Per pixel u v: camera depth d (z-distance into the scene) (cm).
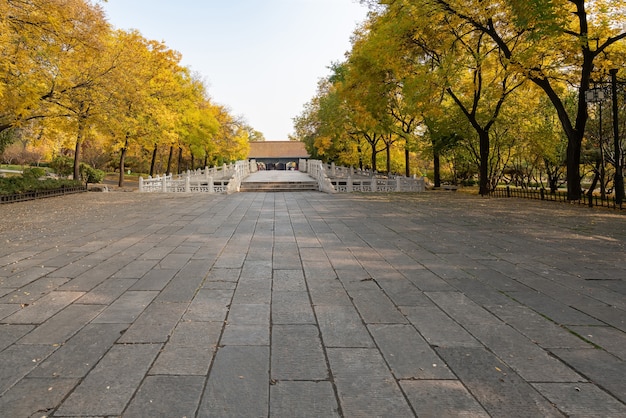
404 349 318
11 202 1617
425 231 918
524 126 2202
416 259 639
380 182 2516
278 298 445
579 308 413
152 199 1792
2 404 240
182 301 433
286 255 666
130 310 405
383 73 2202
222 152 5156
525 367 288
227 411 233
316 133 4631
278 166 7856
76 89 1755
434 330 356
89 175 3419
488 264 606
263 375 276
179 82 3478
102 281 511
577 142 1573
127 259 634
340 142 4238
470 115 2025
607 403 242
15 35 1323
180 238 823
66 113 1848
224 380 268
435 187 2706
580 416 229
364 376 274
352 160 4666
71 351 312
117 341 331
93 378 271
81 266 588
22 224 1019
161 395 250
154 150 3994
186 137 3850
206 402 242
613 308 412
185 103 3491
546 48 1412
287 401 244
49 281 509
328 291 471
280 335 344
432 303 430
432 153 2589
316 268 580
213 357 303
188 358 301
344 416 229
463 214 1240
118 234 871
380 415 229
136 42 2567
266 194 2112
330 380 269
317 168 2912
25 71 1434
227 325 366
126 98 1958
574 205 1498
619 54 1527
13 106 1456
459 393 253
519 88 1997
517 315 393
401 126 3131
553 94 1573
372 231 918
